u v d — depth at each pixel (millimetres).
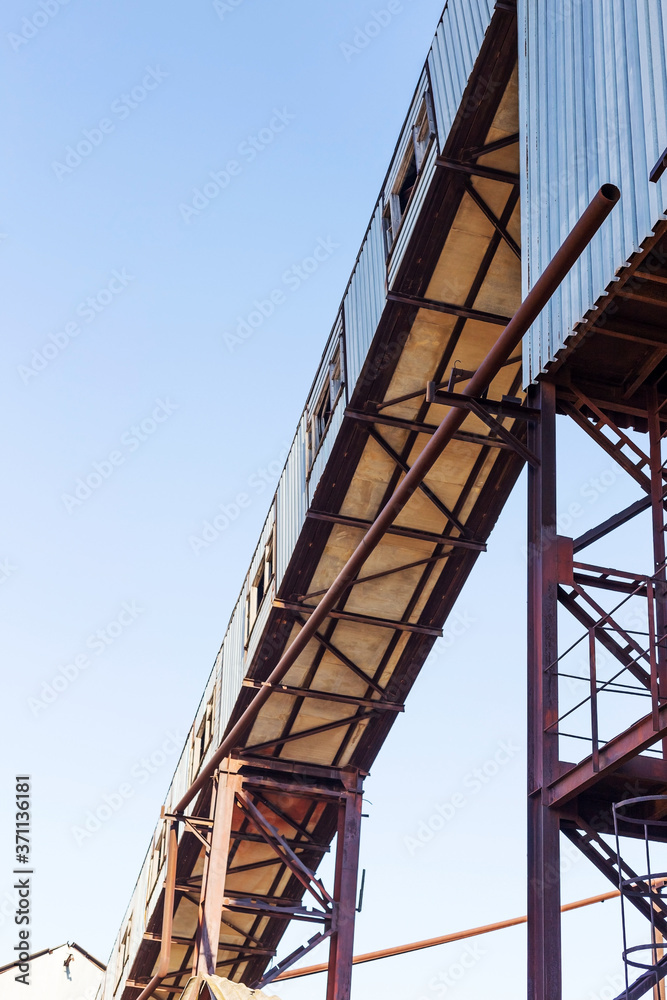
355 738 25656
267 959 31500
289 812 26891
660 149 10586
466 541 21688
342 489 21109
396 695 24688
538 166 13523
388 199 19375
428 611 23141
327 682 24625
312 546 22094
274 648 23844
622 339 12797
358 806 25422
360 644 23953
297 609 22922
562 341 12367
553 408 12969
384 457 20594
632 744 10172
